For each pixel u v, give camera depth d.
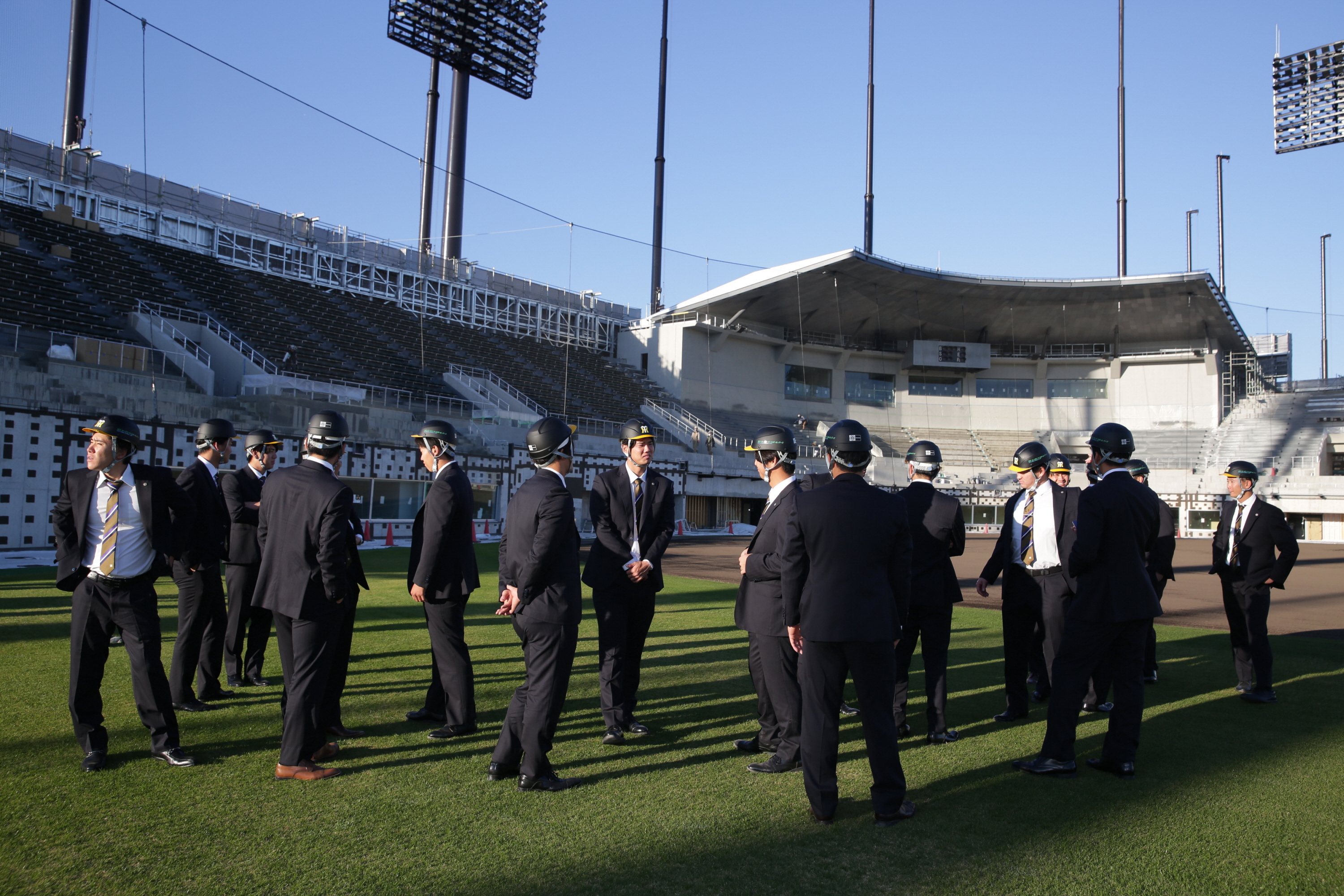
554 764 4.81
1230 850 3.67
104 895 3.07
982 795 4.39
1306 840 3.79
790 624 4.15
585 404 39.12
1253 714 6.28
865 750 5.29
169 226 33.03
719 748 5.18
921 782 4.61
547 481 4.52
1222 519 7.09
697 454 37.69
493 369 37.84
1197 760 5.07
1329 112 32.72
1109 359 50.94
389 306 38.81
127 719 5.43
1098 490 4.79
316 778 4.42
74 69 31.62
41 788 4.17
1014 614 6.10
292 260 36.75
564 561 4.48
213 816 3.86
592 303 50.28
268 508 4.60
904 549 4.13
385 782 4.41
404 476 25.45
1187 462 46.25
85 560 4.49
